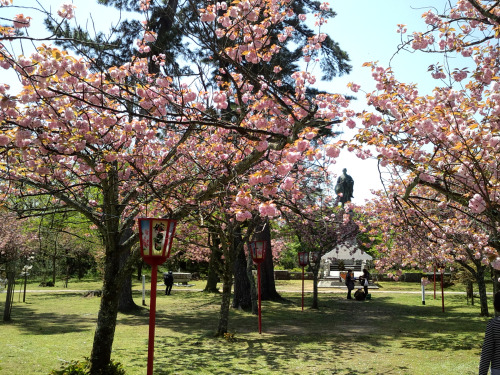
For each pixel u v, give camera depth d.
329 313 17.06
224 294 11.75
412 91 6.96
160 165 8.02
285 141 5.03
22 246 15.91
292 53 13.39
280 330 12.98
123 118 6.94
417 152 5.71
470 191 5.20
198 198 6.76
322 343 10.93
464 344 10.66
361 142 5.39
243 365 8.61
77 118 6.37
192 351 9.88
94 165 6.57
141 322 14.53
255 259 12.47
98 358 7.05
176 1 9.94
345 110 5.56
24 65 4.77
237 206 6.96
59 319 14.62
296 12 14.38
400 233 12.15
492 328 4.12
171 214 6.79
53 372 6.81
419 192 9.96
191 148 9.06
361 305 20.12
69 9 4.99
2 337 11.02
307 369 8.32
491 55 6.53
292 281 35.84
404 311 17.92
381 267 15.38
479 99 6.50
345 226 17.48
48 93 5.21
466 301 21.77
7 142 5.39
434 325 14.06
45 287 29.12
